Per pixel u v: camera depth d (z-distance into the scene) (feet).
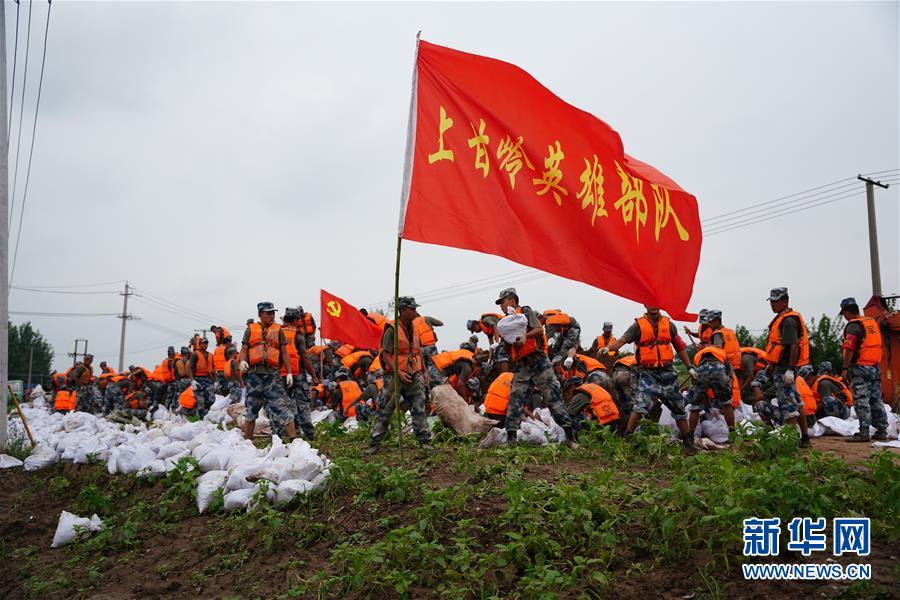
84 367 72.38
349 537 18.25
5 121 36.11
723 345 32.01
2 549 22.35
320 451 29.76
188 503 23.31
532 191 20.63
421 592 15.16
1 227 35.40
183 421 48.47
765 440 23.95
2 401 34.40
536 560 15.28
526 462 23.91
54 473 31.35
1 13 35.96
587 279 20.72
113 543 21.35
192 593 17.16
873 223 86.89
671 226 21.84
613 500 18.22
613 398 32.19
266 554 18.43
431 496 18.04
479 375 42.96
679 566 14.84
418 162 20.81
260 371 31.76
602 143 21.26
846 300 33.53
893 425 36.29
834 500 17.06
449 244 20.31
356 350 52.26
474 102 21.03
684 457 25.22
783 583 13.79
